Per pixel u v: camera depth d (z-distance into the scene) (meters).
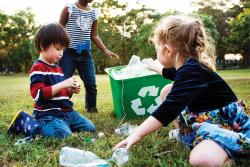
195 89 2.25
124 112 4.03
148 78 3.95
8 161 2.47
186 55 2.38
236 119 2.36
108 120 3.91
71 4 4.67
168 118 2.20
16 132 3.23
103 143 2.78
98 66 42.19
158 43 2.45
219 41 43.31
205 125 2.28
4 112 4.65
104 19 41.69
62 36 3.29
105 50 4.94
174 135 2.88
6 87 12.03
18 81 18.23
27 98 7.01
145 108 4.02
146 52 36.62
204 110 2.38
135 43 40.84
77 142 2.88
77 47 4.67
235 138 2.17
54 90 3.18
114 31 41.94
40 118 3.21
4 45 46.69
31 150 2.63
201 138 2.26
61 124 3.14
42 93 3.15
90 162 2.28
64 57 4.64
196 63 2.32
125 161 2.27
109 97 6.73
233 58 46.78
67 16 4.66
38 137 2.96
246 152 2.19
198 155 2.13
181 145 2.62
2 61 48.34
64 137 3.00
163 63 2.47
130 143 2.18
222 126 2.34
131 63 4.23
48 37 3.25
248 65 44.25
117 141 2.85
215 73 2.39
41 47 3.31
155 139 2.82
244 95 6.55
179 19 2.40
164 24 2.42
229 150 2.17
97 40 4.92
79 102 6.16
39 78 3.26
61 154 2.35
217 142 2.18
